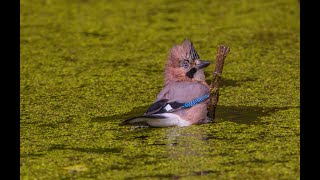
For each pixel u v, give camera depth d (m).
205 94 11.88
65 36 18.16
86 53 16.67
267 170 9.96
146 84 14.30
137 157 10.58
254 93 13.56
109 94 13.71
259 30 18.16
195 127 11.75
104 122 12.19
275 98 13.23
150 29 18.58
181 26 18.77
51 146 11.15
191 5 20.89
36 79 14.77
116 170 10.12
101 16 19.98
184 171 10.01
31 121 12.34
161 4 21.17
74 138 11.46
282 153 10.58
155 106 11.84
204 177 9.78
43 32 18.52
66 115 12.62
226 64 15.52
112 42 17.56
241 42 17.17
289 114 12.34
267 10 19.92
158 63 15.75
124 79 14.66
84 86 14.26
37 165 10.41
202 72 12.17
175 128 11.72
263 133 11.43
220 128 11.69
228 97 13.36
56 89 14.11
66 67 15.60
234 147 10.84
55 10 20.73
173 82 12.02
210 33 18.05
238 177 9.75
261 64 15.45
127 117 12.41
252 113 12.43
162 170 10.07
